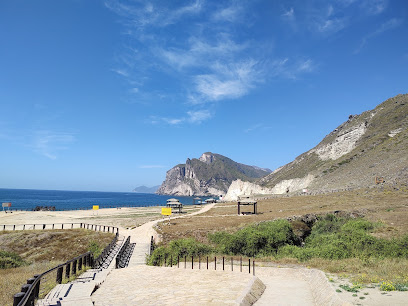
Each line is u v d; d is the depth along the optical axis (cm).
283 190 13138
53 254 3603
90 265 2012
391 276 1262
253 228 3341
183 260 2241
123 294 1169
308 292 1280
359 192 6025
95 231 4484
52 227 5128
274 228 3228
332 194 6525
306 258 2141
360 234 2281
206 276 1489
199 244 2630
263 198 8281
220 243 2991
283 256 2436
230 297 1059
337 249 2095
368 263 1661
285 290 1321
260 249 2712
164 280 1428
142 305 1000
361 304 868
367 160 9325
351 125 15262
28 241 4081
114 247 3138
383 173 7131
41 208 10162
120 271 1739
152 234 4000
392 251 1983
